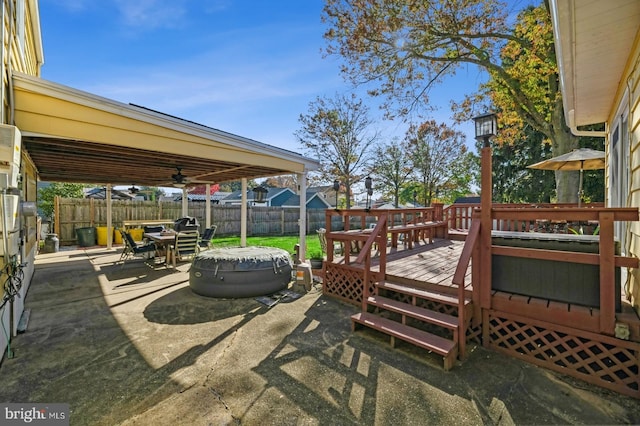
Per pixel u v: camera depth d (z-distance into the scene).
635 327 2.21
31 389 2.25
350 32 8.95
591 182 11.11
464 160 16.81
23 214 3.19
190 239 6.58
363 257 3.29
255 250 5.10
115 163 6.27
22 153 4.45
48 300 4.31
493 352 2.80
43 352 2.81
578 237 2.69
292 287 4.98
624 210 2.25
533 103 8.35
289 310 3.92
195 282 4.52
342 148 14.52
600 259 2.33
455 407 2.05
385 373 2.46
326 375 2.43
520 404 2.08
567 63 3.18
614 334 2.27
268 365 2.58
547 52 7.23
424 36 8.66
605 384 2.26
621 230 3.60
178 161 5.93
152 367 2.55
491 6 8.07
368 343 2.99
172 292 4.73
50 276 5.72
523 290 2.78
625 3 2.28
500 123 10.25
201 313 3.81
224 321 3.55
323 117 14.43
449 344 2.60
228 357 2.72
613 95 4.07
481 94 10.32
